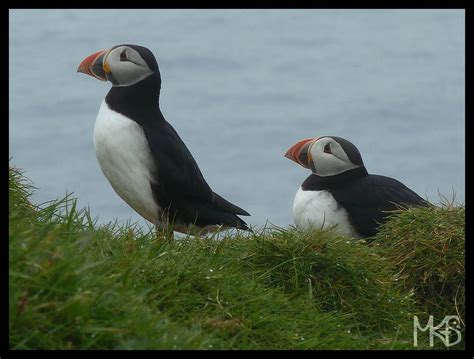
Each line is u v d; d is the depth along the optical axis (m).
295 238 11.73
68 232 10.06
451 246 12.27
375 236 13.46
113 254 10.15
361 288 11.48
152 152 13.48
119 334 8.58
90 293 8.62
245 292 10.47
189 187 13.73
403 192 15.09
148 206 13.76
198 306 10.08
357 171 15.20
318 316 10.62
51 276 8.60
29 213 10.66
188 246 11.35
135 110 13.62
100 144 13.62
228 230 12.49
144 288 9.76
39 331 8.37
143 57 13.70
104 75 13.83
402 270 12.26
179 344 8.80
